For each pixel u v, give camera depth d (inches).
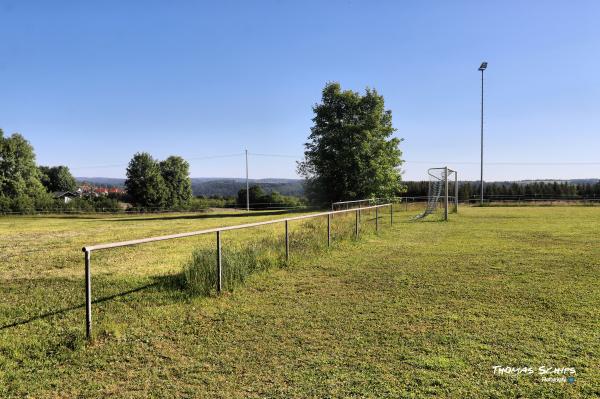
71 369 165.6
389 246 493.4
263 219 1139.3
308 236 505.0
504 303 247.4
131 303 256.7
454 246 490.9
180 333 204.5
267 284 303.6
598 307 235.8
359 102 1523.1
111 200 2055.9
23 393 146.2
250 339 195.0
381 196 1529.3
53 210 1850.4
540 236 582.6
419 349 178.4
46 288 303.4
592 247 467.5
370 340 190.4
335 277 326.0
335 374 155.5
